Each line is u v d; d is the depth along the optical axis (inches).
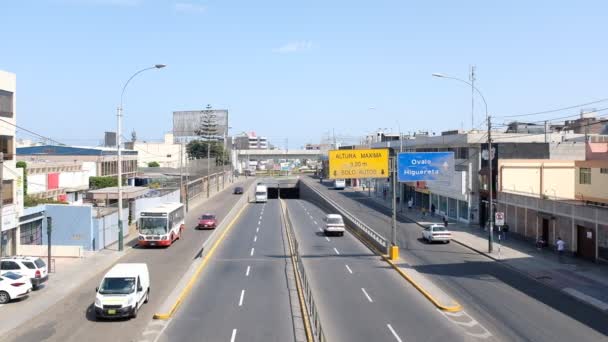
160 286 1220.5
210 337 835.4
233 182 5984.3
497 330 865.5
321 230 2379.4
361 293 1146.7
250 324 908.0
